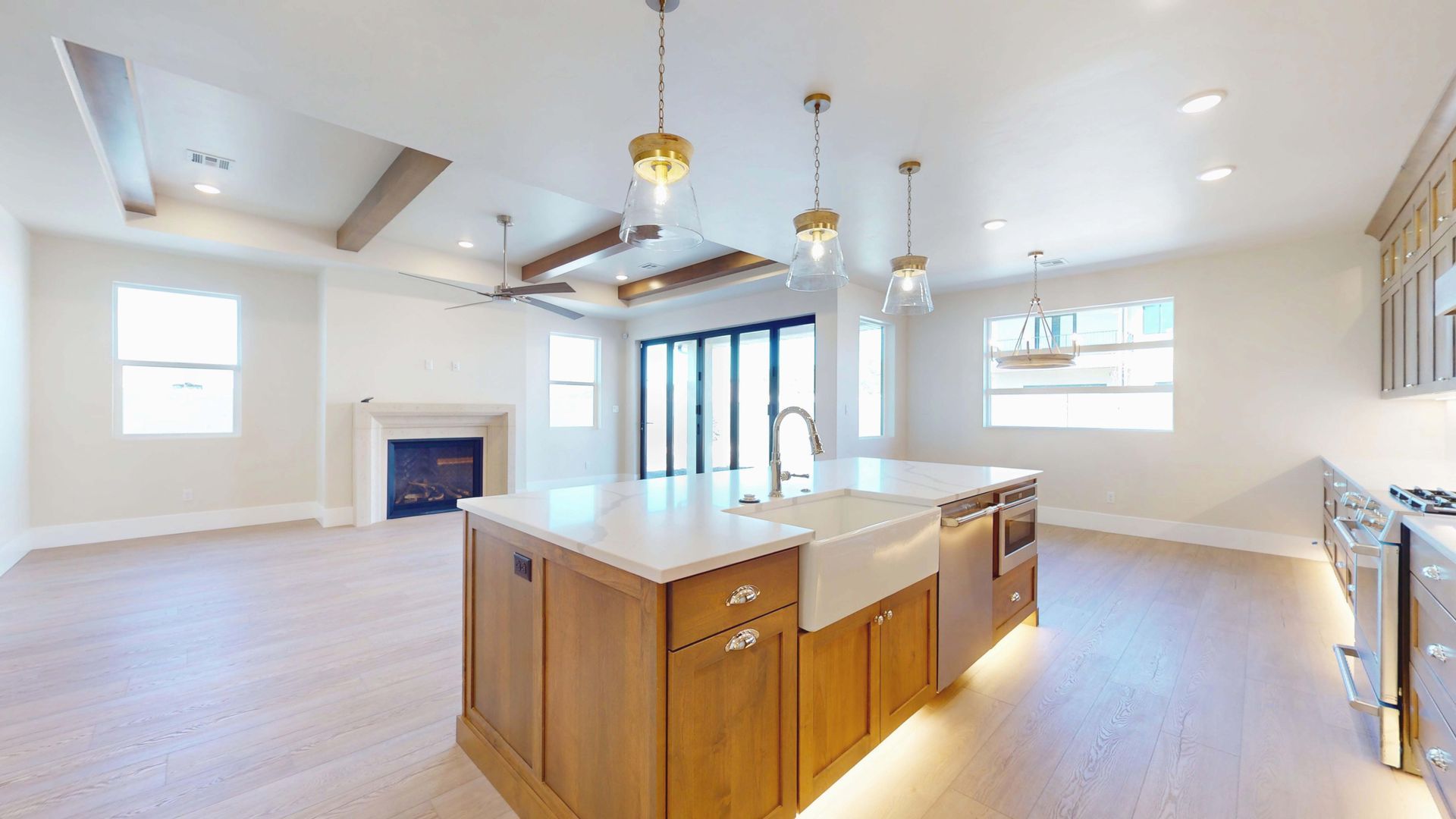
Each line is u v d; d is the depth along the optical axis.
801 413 2.31
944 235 4.19
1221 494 4.71
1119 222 3.91
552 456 7.58
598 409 8.14
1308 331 4.34
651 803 1.25
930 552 2.12
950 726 2.14
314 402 5.76
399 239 5.26
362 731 2.09
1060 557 4.40
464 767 1.90
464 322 6.36
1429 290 2.95
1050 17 1.85
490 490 6.54
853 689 1.75
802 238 2.46
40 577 3.79
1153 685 2.46
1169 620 3.16
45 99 2.45
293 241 4.93
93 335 4.66
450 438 6.24
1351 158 2.89
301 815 1.66
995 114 2.47
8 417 3.96
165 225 4.36
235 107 2.96
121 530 4.81
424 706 2.27
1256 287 4.55
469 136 2.68
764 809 1.47
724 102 2.39
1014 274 5.39
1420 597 1.75
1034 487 3.06
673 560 1.28
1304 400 4.36
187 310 5.14
